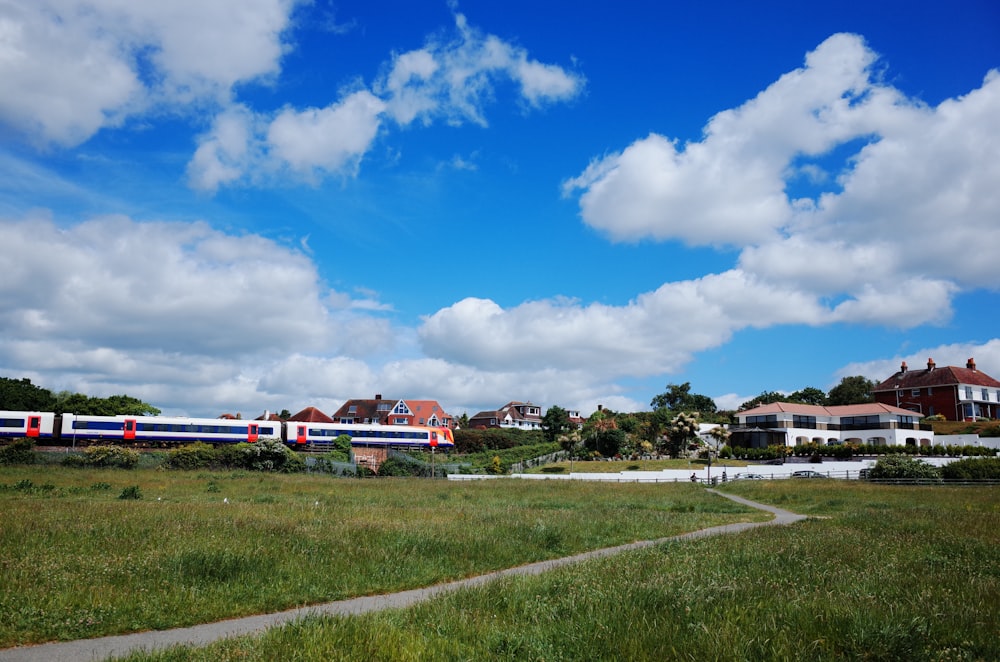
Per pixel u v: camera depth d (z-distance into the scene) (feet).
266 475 180.24
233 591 39.14
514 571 50.44
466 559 52.49
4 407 268.62
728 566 43.75
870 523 74.38
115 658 27.27
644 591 34.58
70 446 214.48
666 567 44.01
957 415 298.56
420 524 69.10
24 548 46.60
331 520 69.82
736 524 87.92
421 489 143.95
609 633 27.76
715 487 180.34
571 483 181.47
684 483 195.93
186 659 26.55
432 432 296.10
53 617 32.58
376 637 27.68
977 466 188.14
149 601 35.96
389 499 114.01
